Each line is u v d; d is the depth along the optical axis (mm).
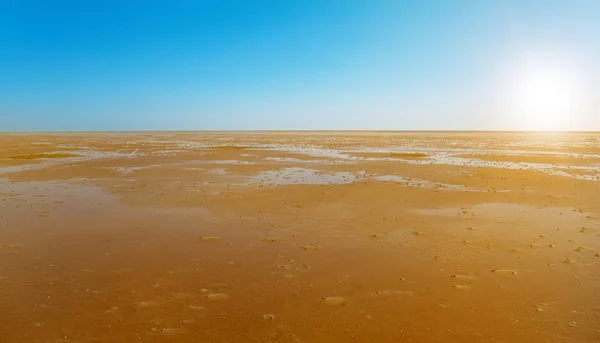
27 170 23125
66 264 7598
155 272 7195
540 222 10797
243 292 6340
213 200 13953
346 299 6074
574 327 5180
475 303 5906
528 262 7656
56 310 5688
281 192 15492
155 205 13148
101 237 9414
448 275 7031
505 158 30109
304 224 10664
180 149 43188
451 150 40312
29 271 7227
